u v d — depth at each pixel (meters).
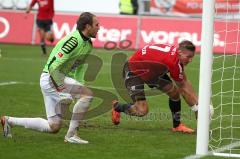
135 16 61.53
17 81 41.16
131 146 22.75
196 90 38.72
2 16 65.69
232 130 26.56
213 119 28.89
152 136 24.86
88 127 26.52
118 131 25.84
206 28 21.16
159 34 60.34
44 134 24.50
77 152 21.44
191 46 24.58
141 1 64.06
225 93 36.00
